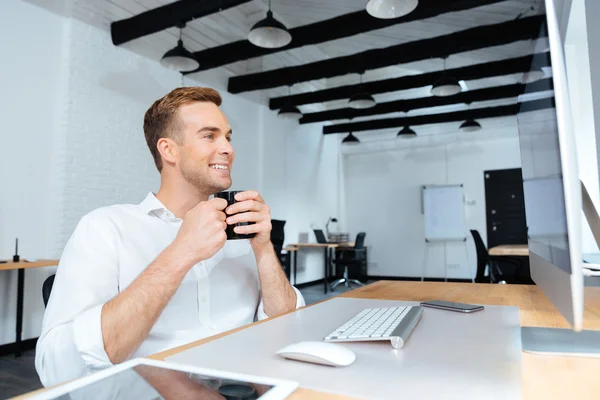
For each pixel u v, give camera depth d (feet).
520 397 1.33
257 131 20.38
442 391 1.39
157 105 3.21
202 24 16.16
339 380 1.50
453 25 15.87
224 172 3.17
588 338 2.09
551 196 1.66
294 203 22.97
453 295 3.75
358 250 22.52
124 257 2.93
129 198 13.19
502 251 12.29
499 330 2.33
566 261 1.39
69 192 11.43
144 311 2.32
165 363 1.64
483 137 24.91
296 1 16.37
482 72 17.16
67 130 11.42
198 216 2.49
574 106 8.39
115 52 13.00
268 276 3.30
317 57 23.31
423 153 26.81
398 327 2.13
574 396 1.34
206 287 3.12
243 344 2.04
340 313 2.88
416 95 24.35
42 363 2.39
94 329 2.24
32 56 10.85
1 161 10.14
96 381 1.43
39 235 10.85
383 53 15.66
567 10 7.97
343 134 29.07
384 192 27.84
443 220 25.38
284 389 1.35
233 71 18.65
